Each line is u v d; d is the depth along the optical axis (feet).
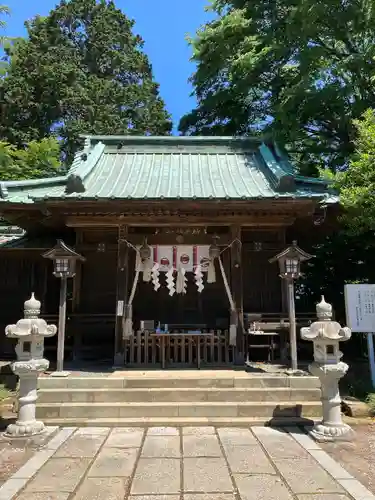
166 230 31.42
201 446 17.65
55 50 87.30
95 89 84.94
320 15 40.88
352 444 17.92
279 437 18.90
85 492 13.32
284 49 45.55
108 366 29.73
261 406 21.88
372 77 37.14
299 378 24.02
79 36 95.76
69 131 80.02
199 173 33.81
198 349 28.25
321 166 52.47
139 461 15.96
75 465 15.60
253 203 27.04
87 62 94.43
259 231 34.32
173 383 23.94
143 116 92.43
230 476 14.52
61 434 19.40
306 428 20.03
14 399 23.98
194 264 29.50
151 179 32.07
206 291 34.30
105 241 34.35
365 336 36.14
